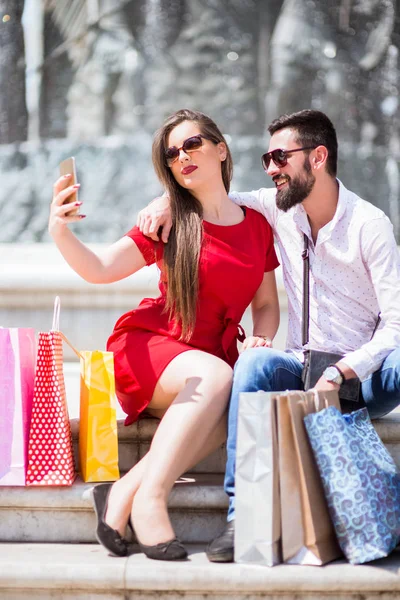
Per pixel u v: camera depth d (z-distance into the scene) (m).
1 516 6.98
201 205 7.44
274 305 7.71
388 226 7.02
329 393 6.52
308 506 6.07
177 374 6.75
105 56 23.58
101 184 21.41
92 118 23.67
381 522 6.13
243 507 6.10
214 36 24.17
